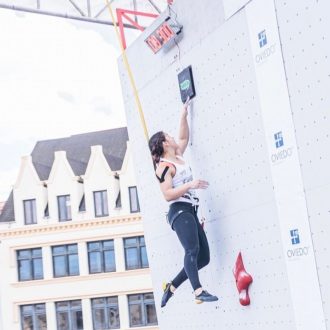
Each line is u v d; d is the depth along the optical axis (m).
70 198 34.81
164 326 4.54
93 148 35.34
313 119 3.17
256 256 3.60
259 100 3.51
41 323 33.12
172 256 4.37
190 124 4.09
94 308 32.41
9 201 35.59
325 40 3.09
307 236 3.24
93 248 33.50
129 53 4.74
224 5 3.73
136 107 4.68
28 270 33.84
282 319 3.45
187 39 4.06
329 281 3.14
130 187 34.09
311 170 3.19
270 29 3.39
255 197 3.58
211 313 4.05
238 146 3.69
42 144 39.28
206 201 3.99
